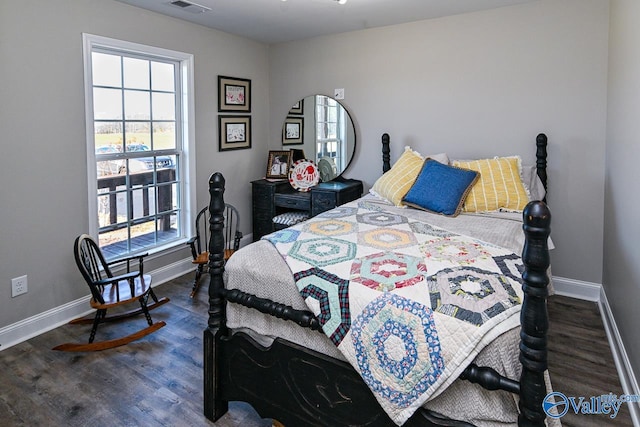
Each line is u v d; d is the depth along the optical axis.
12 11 2.47
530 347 1.20
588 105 3.08
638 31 2.02
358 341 1.49
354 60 4.07
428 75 3.69
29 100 2.59
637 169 2.02
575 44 3.08
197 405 2.06
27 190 2.63
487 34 3.39
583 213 3.20
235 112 4.25
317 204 3.98
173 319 2.96
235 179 4.36
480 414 1.33
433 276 1.62
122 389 2.17
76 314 2.96
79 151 2.90
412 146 3.86
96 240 3.06
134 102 3.36
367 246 2.04
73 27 2.79
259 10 3.33
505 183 2.96
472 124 3.55
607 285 2.90
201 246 4.00
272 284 1.77
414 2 3.17
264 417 1.83
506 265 1.76
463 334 1.32
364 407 1.54
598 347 2.57
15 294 2.62
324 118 4.33
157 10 3.29
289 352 1.71
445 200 2.87
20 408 2.01
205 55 3.85
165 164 3.68
